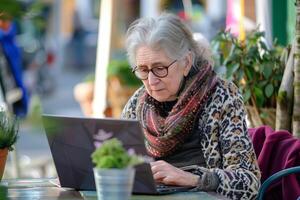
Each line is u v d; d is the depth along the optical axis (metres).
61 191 3.86
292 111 5.10
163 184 3.94
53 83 22.14
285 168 4.28
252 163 4.09
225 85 4.26
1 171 3.94
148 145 4.30
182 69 4.21
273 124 5.50
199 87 4.22
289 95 5.09
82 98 10.30
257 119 5.55
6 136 3.87
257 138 4.58
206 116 4.20
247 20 7.40
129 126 3.46
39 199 3.61
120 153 2.94
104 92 8.98
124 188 2.91
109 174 2.90
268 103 5.49
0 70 8.34
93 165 3.68
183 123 4.18
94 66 26.88
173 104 4.31
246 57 5.51
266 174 4.41
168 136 4.18
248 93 5.45
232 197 3.95
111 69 9.36
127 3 24.16
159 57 4.12
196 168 4.07
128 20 24.06
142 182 3.65
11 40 8.78
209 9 21.11
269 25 6.81
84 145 3.66
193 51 4.25
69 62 26.42
